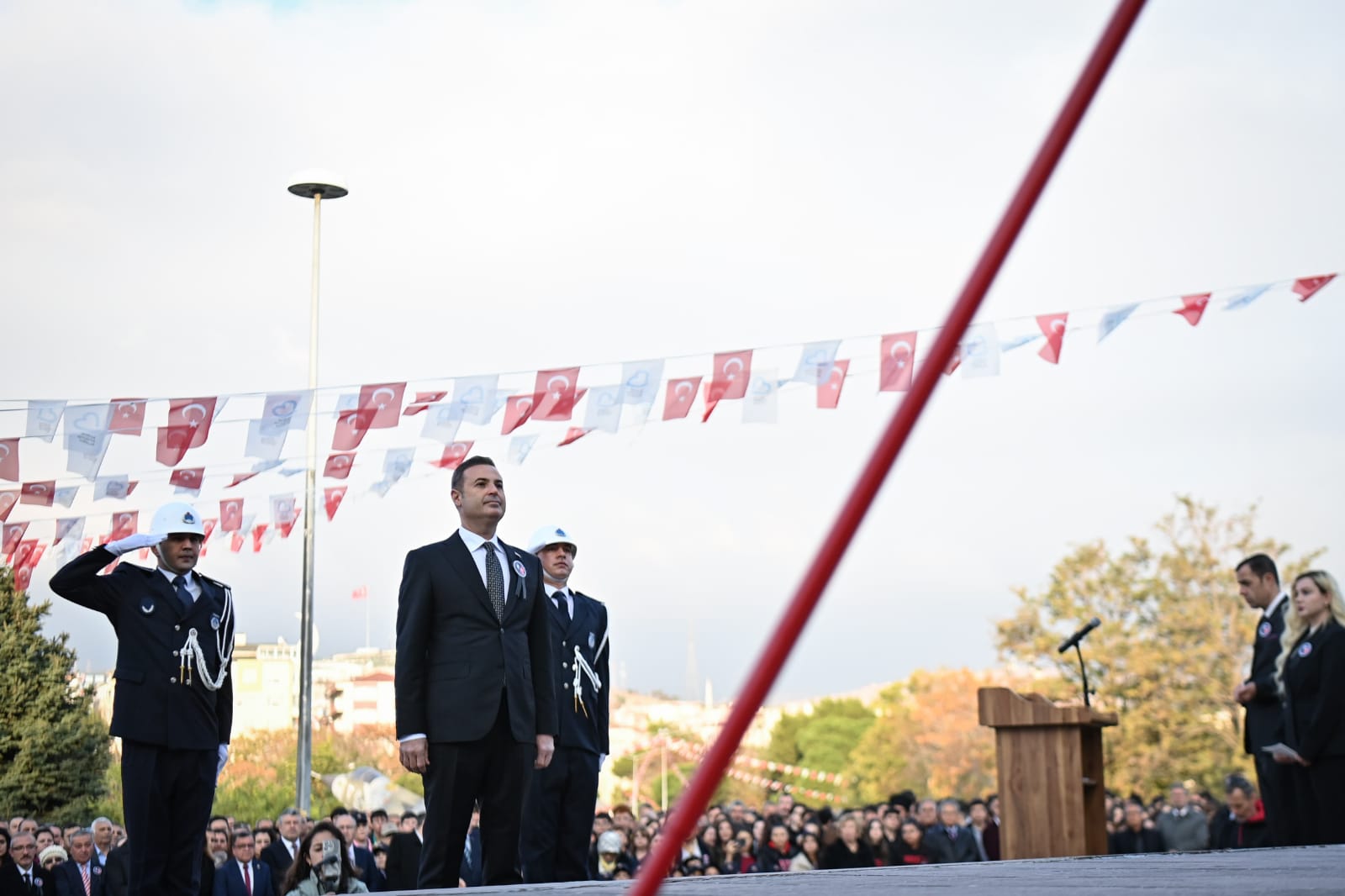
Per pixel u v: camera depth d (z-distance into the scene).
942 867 2.66
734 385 7.56
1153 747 27.48
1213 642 27.66
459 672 5.28
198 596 6.05
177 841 5.82
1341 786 6.23
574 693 6.90
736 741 0.77
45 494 8.67
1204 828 12.65
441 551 5.45
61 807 19.73
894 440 0.75
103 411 7.27
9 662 19.73
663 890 2.12
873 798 44.47
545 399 7.61
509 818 5.31
